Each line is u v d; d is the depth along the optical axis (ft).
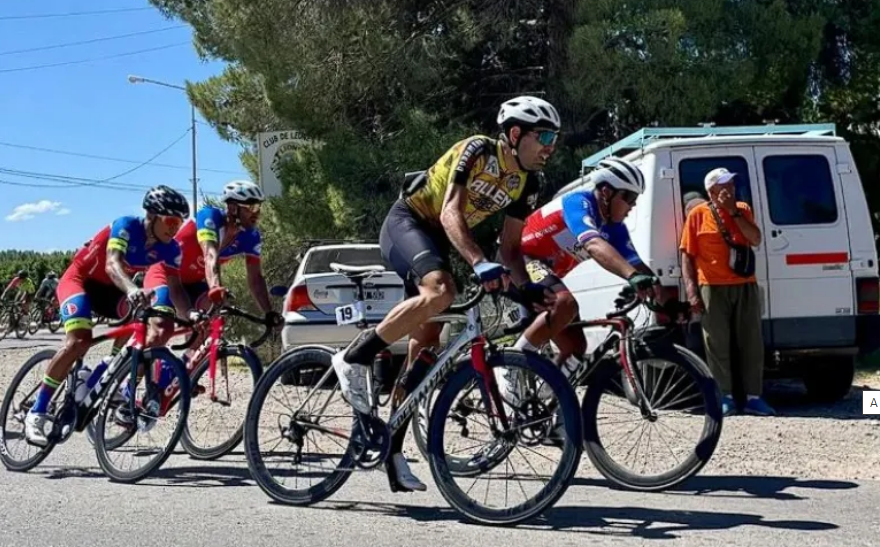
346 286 30.96
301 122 46.11
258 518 15.55
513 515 14.58
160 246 20.35
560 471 14.30
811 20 44.21
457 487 14.98
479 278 14.06
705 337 24.49
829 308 25.85
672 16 40.70
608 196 17.95
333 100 45.78
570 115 44.65
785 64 44.29
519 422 14.97
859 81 48.08
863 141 48.88
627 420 17.52
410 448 21.76
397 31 45.14
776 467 19.27
